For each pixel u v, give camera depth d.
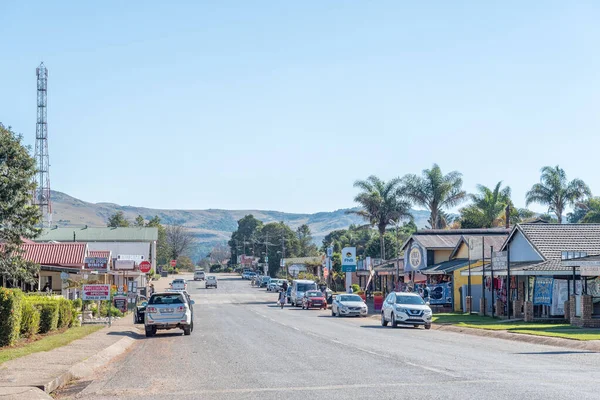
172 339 29.05
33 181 42.22
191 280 142.88
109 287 34.78
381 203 85.81
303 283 67.81
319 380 14.87
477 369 16.33
